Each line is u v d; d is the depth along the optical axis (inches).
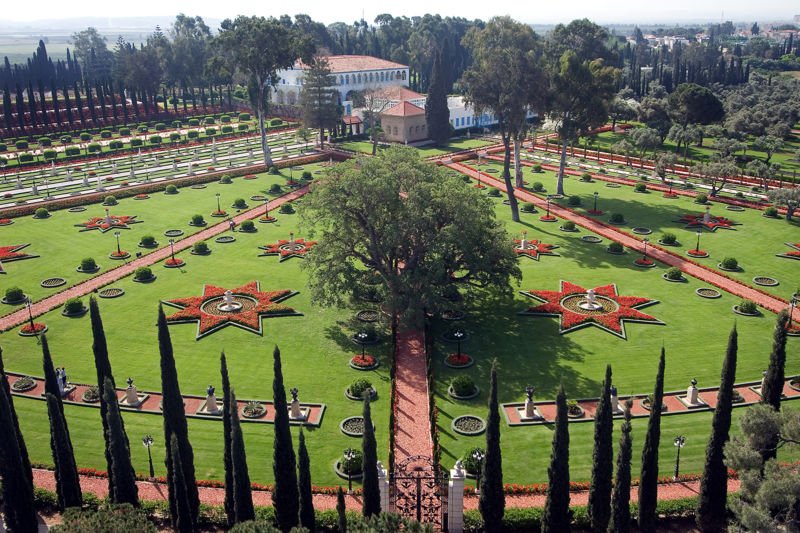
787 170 4886.8
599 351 2289.6
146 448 1787.6
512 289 2785.4
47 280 2947.8
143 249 3363.7
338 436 1833.2
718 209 3969.0
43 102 6501.0
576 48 6574.8
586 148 5625.0
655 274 3002.0
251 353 2298.2
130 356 2265.0
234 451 1348.4
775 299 2687.0
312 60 5403.5
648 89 7726.4
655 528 1487.5
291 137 6481.3
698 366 2172.7
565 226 3661.4
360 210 2455.7
